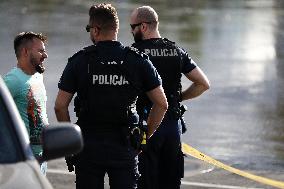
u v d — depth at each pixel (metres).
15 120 11.02
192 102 35.97
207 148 27.39
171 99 16.50
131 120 14.09
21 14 77.81
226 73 45.91
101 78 13.86
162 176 16.92
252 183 22.58
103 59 13.89
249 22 80.25
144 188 16.59
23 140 10.81
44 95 15.16
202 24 76.19
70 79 14.03
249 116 33.41
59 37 59.56
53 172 22.81
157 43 16.38
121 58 13.93
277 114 34.16
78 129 10.59
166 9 93.25
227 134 29.73
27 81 14.75
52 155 10.40
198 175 23.14
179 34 66.19
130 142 14.09
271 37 66.81
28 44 14.79
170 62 16.36
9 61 45.78
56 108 14.20
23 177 9.88
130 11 86.69
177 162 16.80
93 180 14.13
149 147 16.38
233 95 38.44
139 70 14.04
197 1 108.31
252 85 41.81
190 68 16.75
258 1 113.06
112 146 13.98
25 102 14.72
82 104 14.09
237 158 25.94
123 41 58.53
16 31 62.44
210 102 36.28
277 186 22.38
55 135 10.36
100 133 13.98
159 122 14.52
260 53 56.25
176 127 16.56
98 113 13.91
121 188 14.16
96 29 14.02
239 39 64.56
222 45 59.97
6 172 10.03
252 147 27.69
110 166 14.05
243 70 47.44
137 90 14.07
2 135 10.83
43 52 14.98
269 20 83.19
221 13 90.69
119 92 13.91
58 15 78.50
